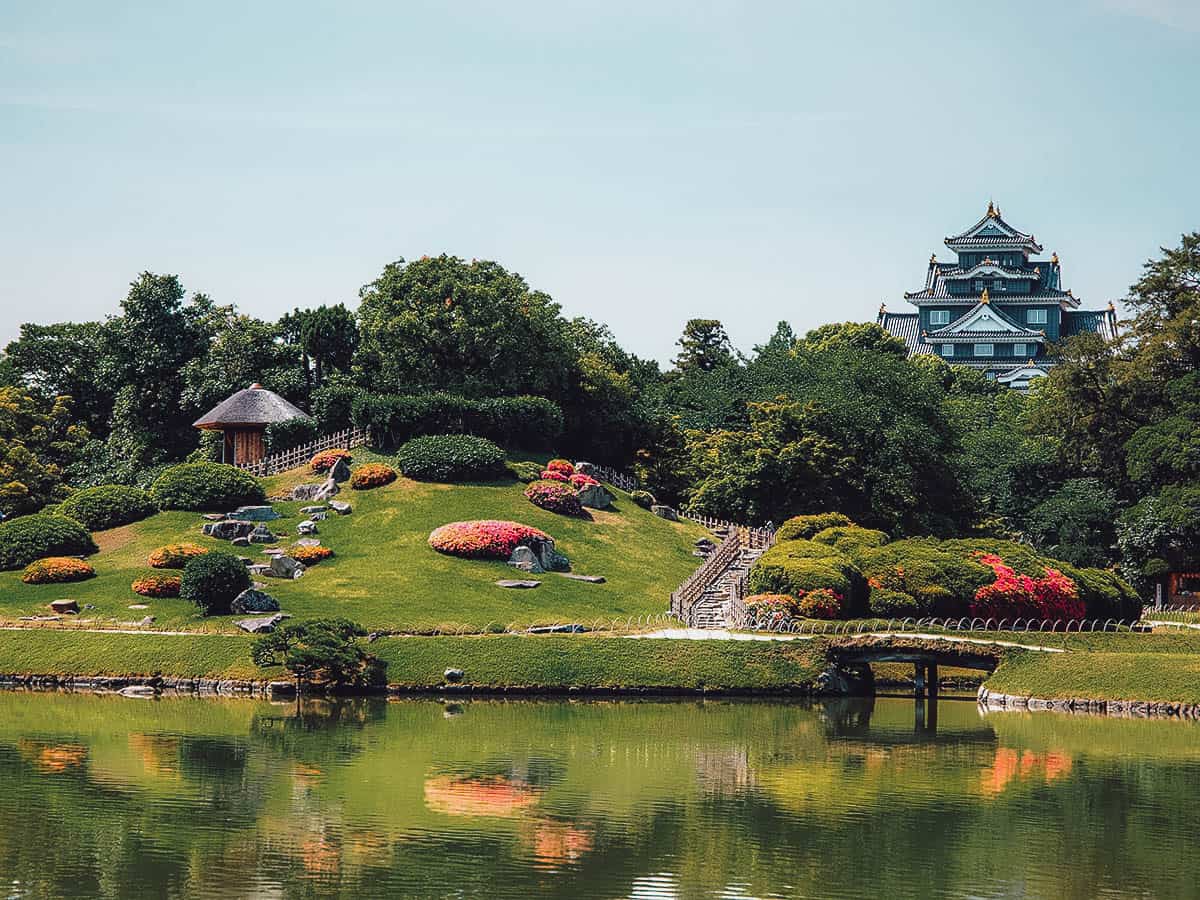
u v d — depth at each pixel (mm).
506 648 76375
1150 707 72438
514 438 111125
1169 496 107812
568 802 50562
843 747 61938
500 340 111625
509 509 100000
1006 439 122938
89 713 67000
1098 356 121875
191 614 81062
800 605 81250
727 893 40719
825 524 93250
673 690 74562
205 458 113938
